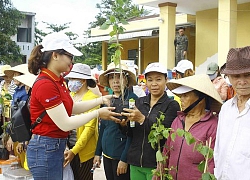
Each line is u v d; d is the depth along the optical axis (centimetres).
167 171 303
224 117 266
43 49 304
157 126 311
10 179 445
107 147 393
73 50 308
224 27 1257
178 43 1412
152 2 1405
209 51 1541
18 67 553
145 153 341
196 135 293
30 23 3488
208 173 248
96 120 423
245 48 252
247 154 246
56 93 298
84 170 428
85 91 444
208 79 308
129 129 352
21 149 469
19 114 345
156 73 346
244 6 1409
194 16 1614
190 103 302
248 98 257
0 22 2634
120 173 374
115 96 355
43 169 305
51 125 304
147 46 1905
